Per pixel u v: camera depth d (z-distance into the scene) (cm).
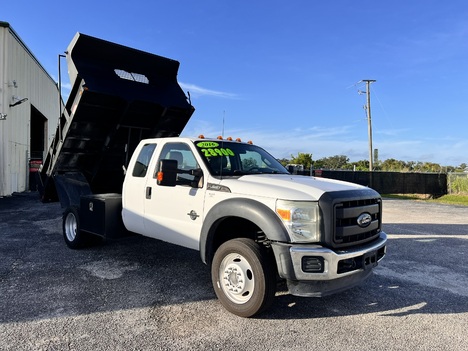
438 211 1634
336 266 376
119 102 692
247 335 371
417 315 431
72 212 686
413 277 580
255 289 396
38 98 2184
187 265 599
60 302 439
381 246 435
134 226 573
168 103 749
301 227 384
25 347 336
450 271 620
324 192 396
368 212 428
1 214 1121
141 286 500
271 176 485
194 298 462
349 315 427
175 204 504
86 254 656
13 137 1705
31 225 938
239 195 429
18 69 1755
